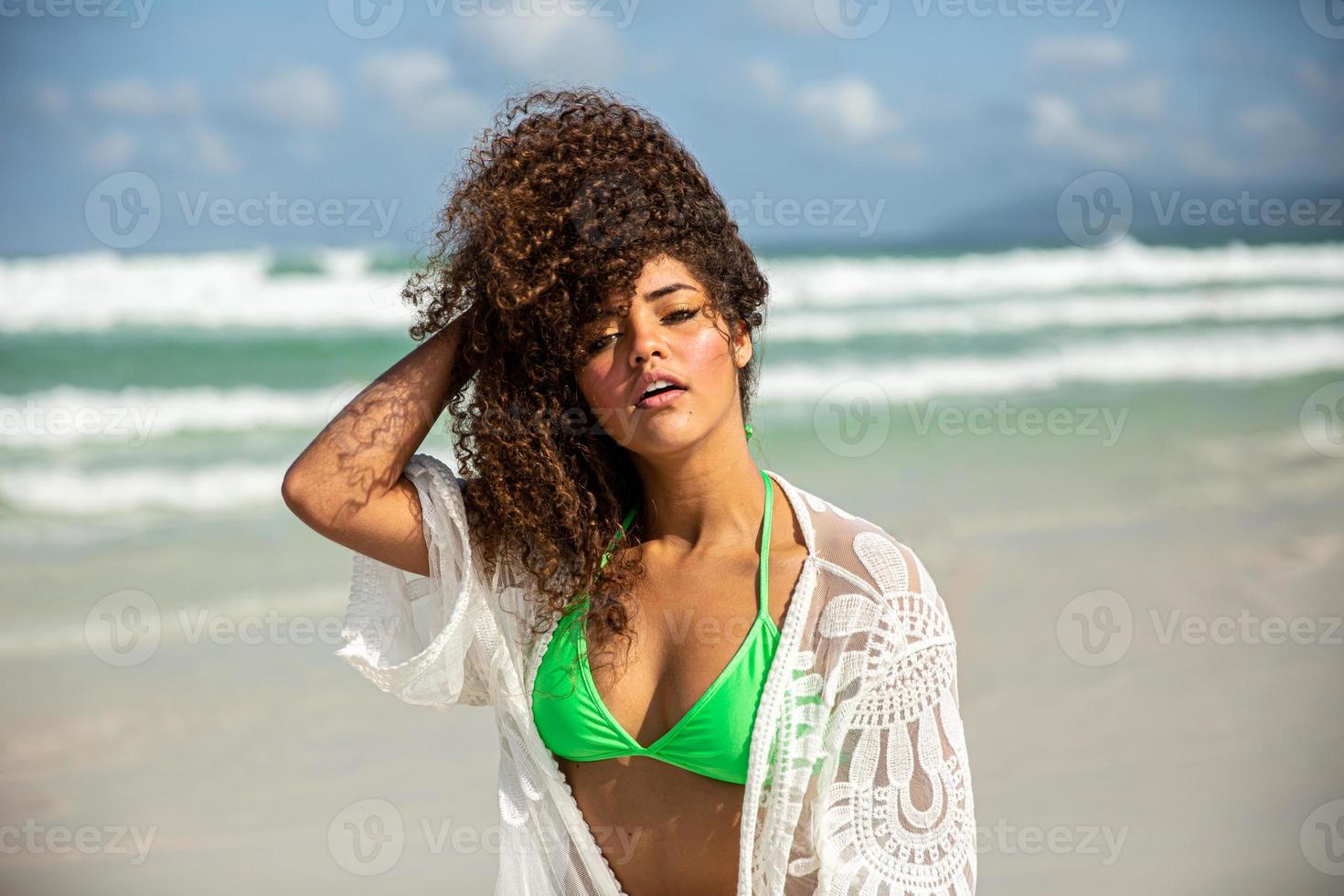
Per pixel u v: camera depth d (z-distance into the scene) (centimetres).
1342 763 1087
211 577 1591
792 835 400
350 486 437
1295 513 1780
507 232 428
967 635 1322
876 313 4331
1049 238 7075
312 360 3269
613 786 430
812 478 1966
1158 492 1897
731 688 409
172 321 3634
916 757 406
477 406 464
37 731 1143
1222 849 952
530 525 447
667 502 442
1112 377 3284
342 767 1099
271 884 927
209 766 1095
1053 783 1046
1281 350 3606
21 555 1688
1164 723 1150
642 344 415
